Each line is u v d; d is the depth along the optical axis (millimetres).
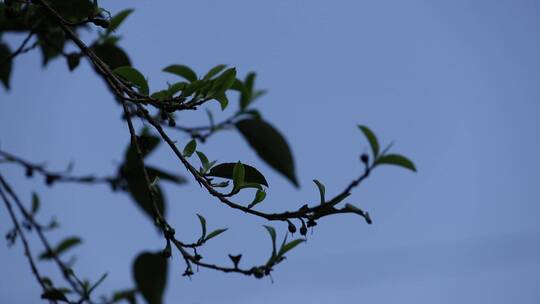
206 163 2531
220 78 2520
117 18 2730
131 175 2848
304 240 2512
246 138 2793
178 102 2516
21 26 2742
